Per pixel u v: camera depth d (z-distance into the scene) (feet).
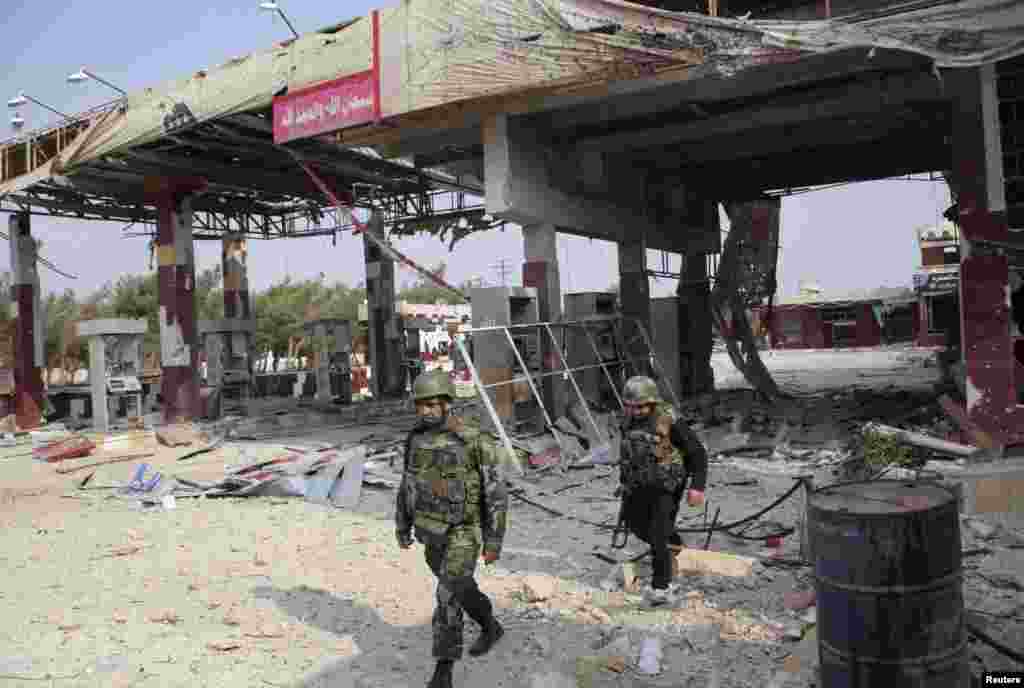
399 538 15.25
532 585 18.51
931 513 11.02
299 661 15.57
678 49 36.04
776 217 65.51
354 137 49.06
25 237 78.74
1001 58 30.78
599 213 52.65
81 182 67.56
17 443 66.08
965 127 34.30
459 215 88.38
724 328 59.72
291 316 165.68
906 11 32.50
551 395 45.62
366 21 44.93
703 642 15.37
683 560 19.67
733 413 51.03
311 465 36.70
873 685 11.05
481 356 43.04
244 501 33.04
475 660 15.20
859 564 11.07
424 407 14.60
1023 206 33.45
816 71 39.60
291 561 22.97
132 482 38.29
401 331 91.56
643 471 17.89
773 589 18.28
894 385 66.44
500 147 43.86
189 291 70.95
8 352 88.28
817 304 168.04
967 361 34.01
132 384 71.51
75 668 15.42
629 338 55.72
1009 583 17.63
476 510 14.44
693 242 66.39
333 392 105.09
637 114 45.93
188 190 70.44
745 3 39.88
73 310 153.48
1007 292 33.27
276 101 49.14
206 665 15.46
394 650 16.02
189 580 21.36
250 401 89.86
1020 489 23.67
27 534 28.63
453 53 41.75
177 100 55.11
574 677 14.10
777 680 13.42
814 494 12.44
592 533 24.76
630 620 16.76
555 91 40.29
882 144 59.77
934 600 10.94
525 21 39.58
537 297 45.65
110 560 23.97
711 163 64.08
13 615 18.88
